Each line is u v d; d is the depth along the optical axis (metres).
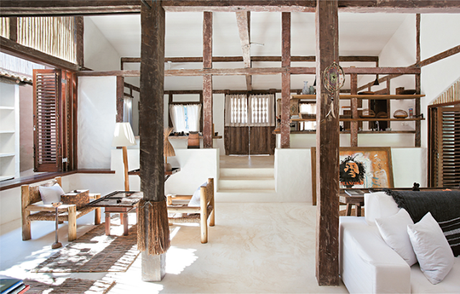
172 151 4.72
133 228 3.86
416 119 5.74
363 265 1.98
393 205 2.47
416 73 5.89
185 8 2.51
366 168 5.40
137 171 4.17
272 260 2.91
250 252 3.11
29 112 6.91
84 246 3.24
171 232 3.77
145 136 2.39
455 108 5.26
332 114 2.40
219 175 6.08
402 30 6.53
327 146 2.40
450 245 2.21
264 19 6.50
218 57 8.05
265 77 9.32
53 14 2.72
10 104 5.39
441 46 5.27
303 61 8.29
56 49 5.33
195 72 5.59
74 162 5.97
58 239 3.48
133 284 2.45
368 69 5.88
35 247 3.24
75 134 5.97
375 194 2.55
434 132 5.62
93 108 5.95
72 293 2.28
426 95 5.71
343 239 2.40
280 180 5.41
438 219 2.38
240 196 5.42
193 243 3.37
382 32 6.86
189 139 5.66
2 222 4.12
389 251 1.98
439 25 5.32
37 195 3.67
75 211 3.48
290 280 2.51
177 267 2.76
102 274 2.61
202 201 3.35
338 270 2.48
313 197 5.20
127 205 3.31
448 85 5.12
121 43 7.38
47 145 5.54
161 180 2.47
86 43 6.24
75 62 5.91
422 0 2.52
